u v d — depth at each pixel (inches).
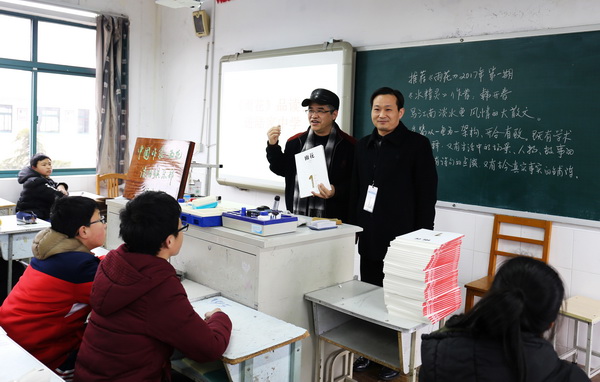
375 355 76.8
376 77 154.6
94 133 236.4
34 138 218.8
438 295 74.5
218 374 67.0
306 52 170.4
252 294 76.9
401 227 102.4
